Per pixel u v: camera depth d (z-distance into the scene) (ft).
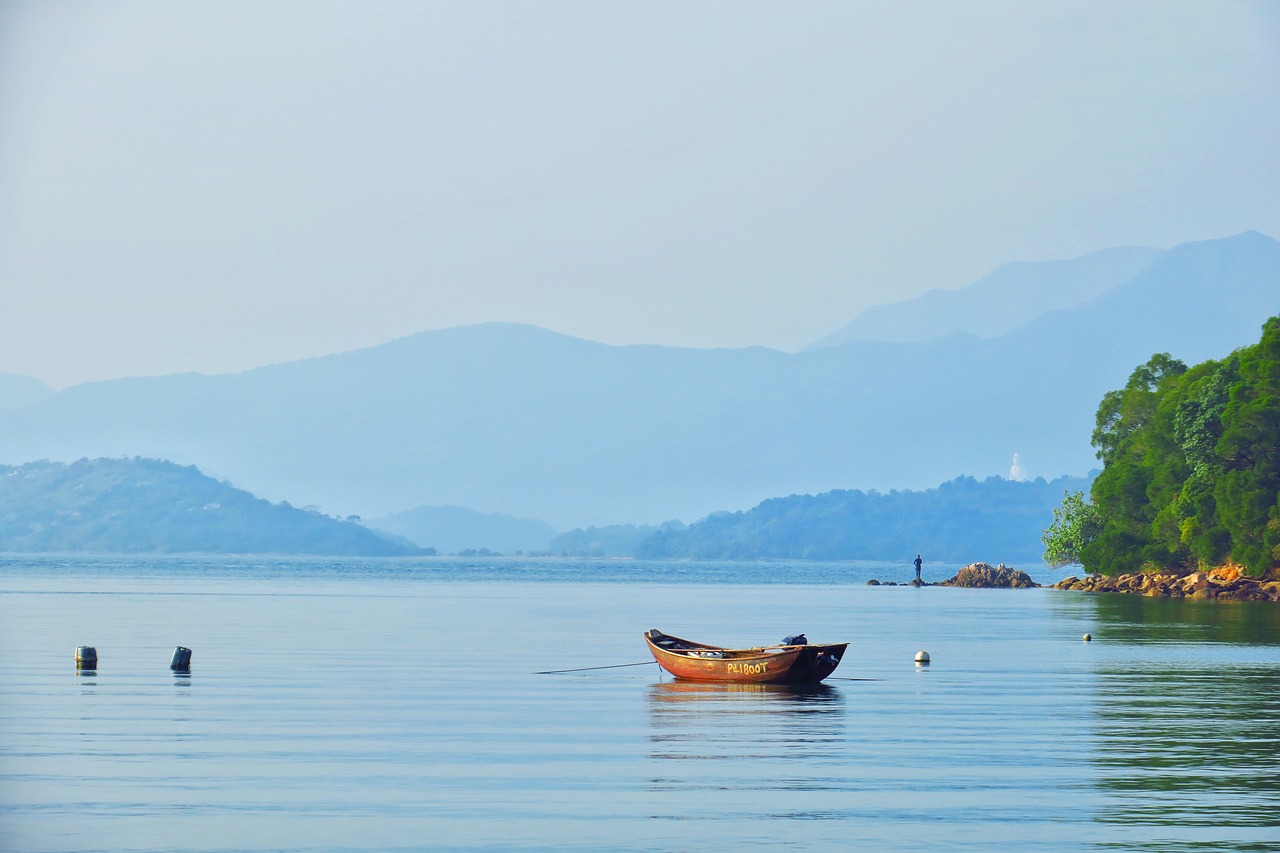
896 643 515.50
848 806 204.03
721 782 221.05
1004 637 549.95
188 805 202.80
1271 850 179.83
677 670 371.97
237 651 463.83
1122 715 298.97
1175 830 189.88
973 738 265.54
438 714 297.53
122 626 595.88
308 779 221.87
